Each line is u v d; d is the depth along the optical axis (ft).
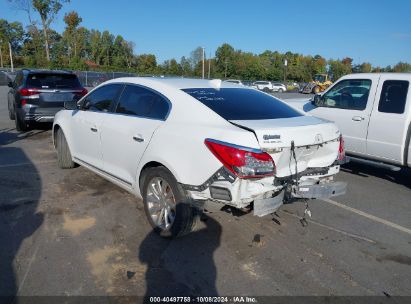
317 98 24.02
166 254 12.14
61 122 19.49
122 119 14.93
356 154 22.20
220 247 12.73
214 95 13.60
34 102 29.73
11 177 19.08
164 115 13.35
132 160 14.16
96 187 17.88
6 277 10.56
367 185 20.85
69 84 31.76
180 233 12.56
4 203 15.65
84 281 10.54
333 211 16.57
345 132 22.44
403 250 13.23
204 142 11.43
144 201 13.82
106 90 16.88
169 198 12.92
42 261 11.43
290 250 12.79
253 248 12.78
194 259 11.93
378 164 20.88
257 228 14.28
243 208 11.78
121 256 11.91
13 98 33.37
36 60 198.70
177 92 13.41
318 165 12.78
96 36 258.37
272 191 11.44
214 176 11.19
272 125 11.58
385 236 14.29
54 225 13.80
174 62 250.16
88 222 14.17
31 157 23.36
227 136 11.08
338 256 12.58
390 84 20.29
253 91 15.38
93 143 16.75
